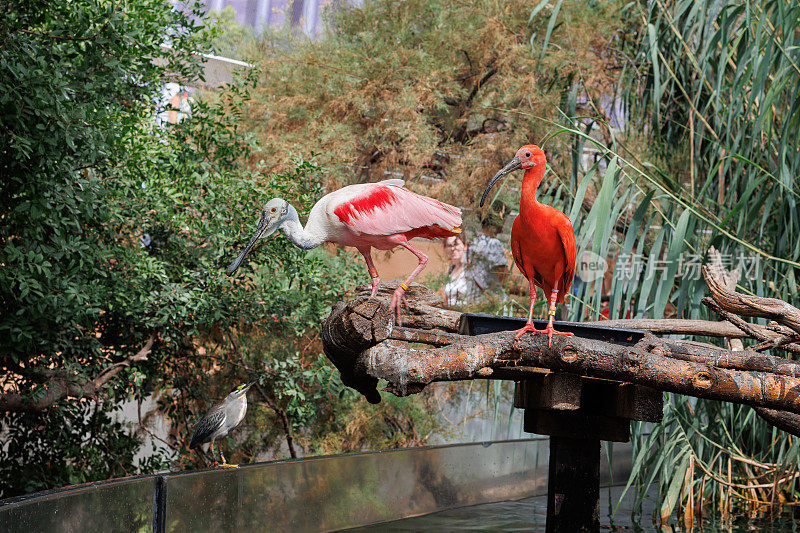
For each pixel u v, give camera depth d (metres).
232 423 6.68
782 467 7.62
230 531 5.89
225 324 8.46
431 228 5.24
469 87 11.95
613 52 11.23
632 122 10.41
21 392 6.90
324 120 11.07
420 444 10.55
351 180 11.64
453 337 4.77
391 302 4.77
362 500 7.27
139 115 7.68
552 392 5.08
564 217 4.60
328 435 10.24
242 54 12.12
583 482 5.85
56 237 5.91
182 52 8.05
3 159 5.68
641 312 6.83
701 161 8.95
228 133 8.55
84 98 5.91
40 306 5.89
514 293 11.54
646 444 7.56
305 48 11.73
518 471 9.40
